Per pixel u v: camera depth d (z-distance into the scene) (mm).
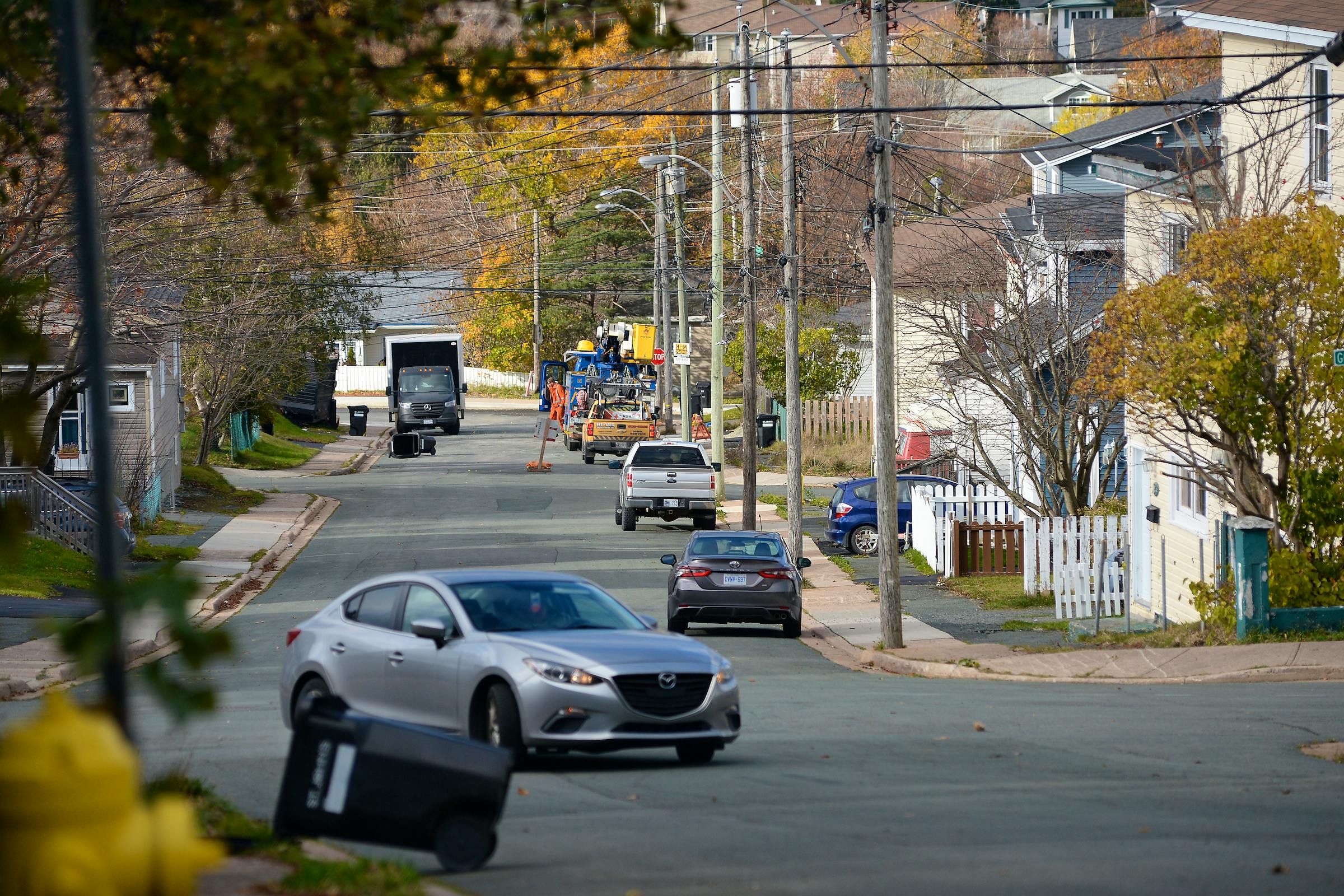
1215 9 89688
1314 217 71188
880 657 79750
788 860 30266
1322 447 72750
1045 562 100562
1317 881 28594
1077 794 39156
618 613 48562
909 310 136250
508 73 30234
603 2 29125
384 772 27734
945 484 134500
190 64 27609
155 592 16297
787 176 118938
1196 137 103375
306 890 24672
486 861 28594
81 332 94125
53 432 118812
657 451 150625
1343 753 46156
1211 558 82750
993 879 28438
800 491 120562
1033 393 108438
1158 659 72062
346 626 48844
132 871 15711
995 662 75188
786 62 118625
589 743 42406
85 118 18406
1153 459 79438
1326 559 74750
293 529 146625
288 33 26484
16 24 28688
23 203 75625
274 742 49875
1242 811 36688
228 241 141875
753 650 85625
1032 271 118125
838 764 44844
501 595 47281
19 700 67375
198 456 192000
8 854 15273
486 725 43750
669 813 36531
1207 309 71812
